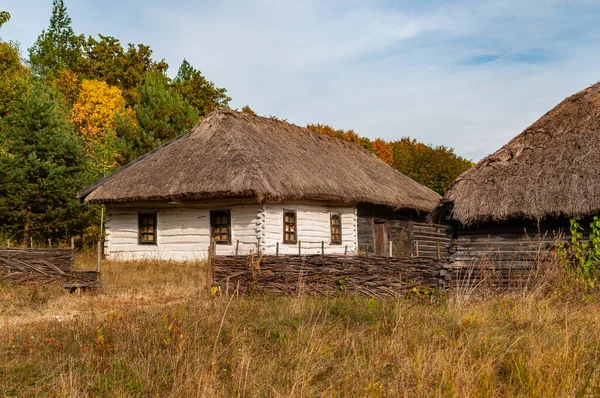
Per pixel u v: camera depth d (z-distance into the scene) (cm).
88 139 3303
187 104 3100
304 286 1029
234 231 1784
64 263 1227
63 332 755
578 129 1152
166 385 550
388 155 4631
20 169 2038
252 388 525
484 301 860
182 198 1762
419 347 604
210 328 743
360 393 507
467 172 1199
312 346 623
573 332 655
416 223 2562
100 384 542
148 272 1536
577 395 487
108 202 1869
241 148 1812
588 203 1010
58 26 5228
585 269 960
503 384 527
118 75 4328
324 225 2002
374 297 995
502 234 1144
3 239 1958
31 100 2166
